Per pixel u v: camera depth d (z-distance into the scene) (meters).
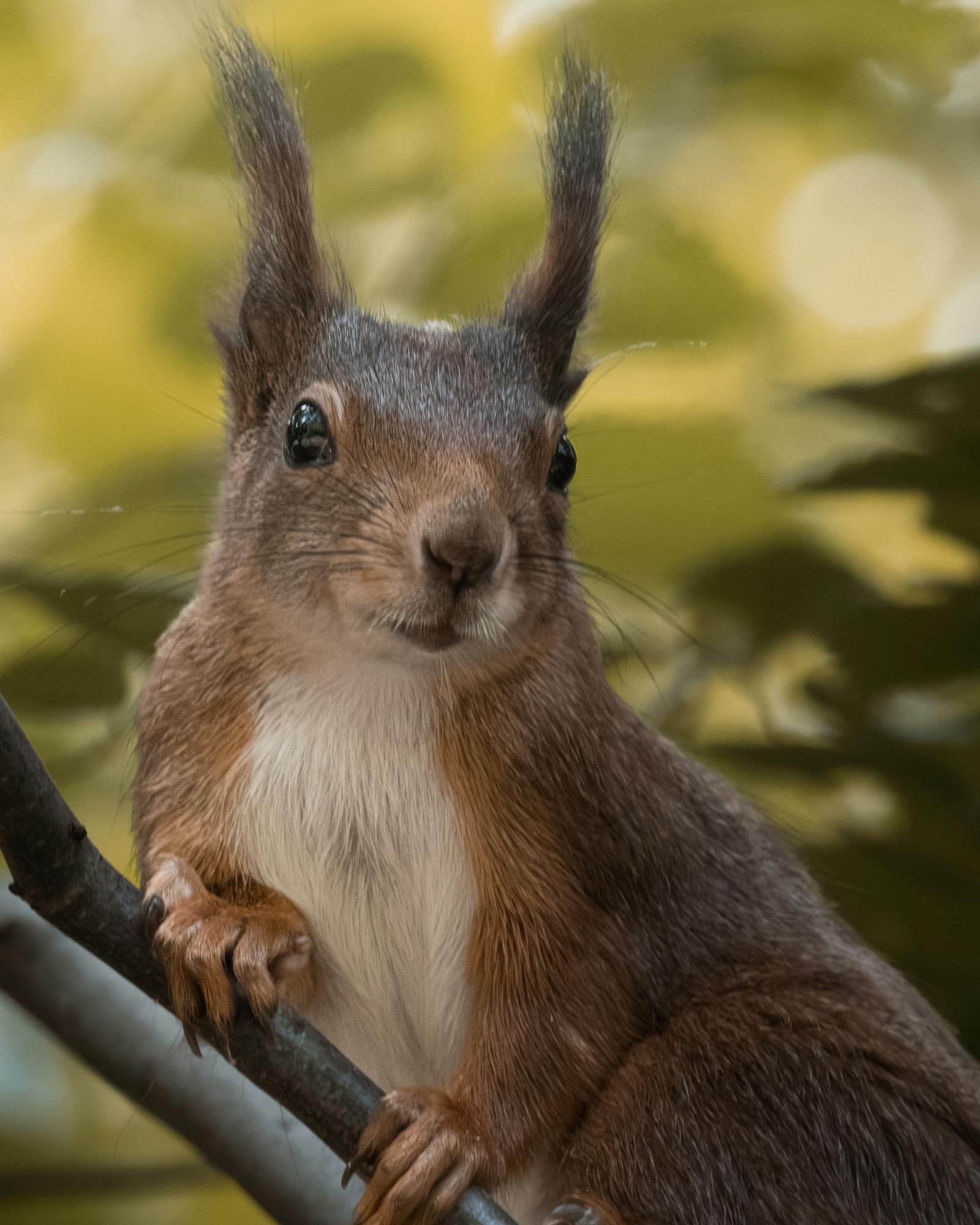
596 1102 1.90
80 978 1.91
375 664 1.90
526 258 1.94
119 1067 1.91
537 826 1.90
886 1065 1.91
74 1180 1.92
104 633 1.92
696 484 1.93
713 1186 1.90
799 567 1.93
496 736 1.90
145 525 1.93
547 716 1.91
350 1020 1.91
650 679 1.94
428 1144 1.88
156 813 1.90
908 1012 1.92
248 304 1.92
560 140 1.92
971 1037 1.93
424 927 1.91
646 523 1.93
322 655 1.90
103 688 1.92
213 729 1.90
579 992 1.90
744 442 1.94
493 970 1.90
